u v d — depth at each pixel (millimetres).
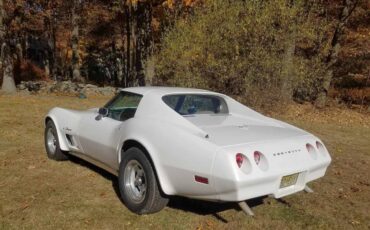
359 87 22016
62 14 28812
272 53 10109
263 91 10391
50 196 4703
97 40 35906
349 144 9086
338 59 20141
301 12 10508
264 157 3703
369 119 14844
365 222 4375
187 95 4871
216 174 3514
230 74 10047
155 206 4152
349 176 6184
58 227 3881
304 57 11938
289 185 3977
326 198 5074
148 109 4492
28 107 12719
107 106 5270
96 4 28703
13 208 4293
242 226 4082
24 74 27734
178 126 4031
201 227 4008
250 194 3549
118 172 4707
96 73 44531
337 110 16625
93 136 5180
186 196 3926
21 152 6742
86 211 4297
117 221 4066
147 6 17344
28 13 26391
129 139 4344
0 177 5332
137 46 19641
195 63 10352
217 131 4148
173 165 3854
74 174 5633
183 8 12336
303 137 4391
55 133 6164
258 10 9805
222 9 9984
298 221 4293
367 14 18969
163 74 11297
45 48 37906
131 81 25266
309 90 12797
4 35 17562
